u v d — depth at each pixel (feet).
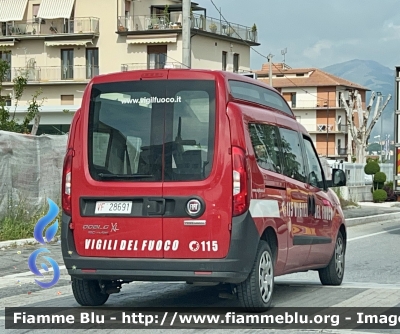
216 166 26.58
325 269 36.65
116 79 27.89
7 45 237.66
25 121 84.28
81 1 232.73
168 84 27.30
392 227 84.74
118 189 27.22
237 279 26.53
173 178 26.81
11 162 57.93
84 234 27.68
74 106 187.73
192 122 26.96
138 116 27.45
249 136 27.43
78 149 27.96
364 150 192.34
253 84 29.84
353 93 201.46
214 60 230.89
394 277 40.81
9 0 239.30
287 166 31.27
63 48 235.20
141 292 34.58
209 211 26.48
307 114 379.55
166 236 26.76
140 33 226.58
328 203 35.91
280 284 37.50
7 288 36.76
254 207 27.07
